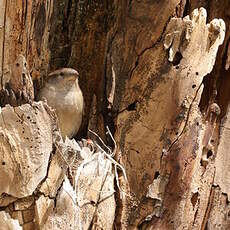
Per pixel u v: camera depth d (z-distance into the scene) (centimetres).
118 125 602
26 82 553
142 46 592
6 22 578
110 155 587
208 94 623
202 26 575
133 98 596
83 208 550
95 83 654
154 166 593
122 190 594
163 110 585
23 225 521
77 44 657
